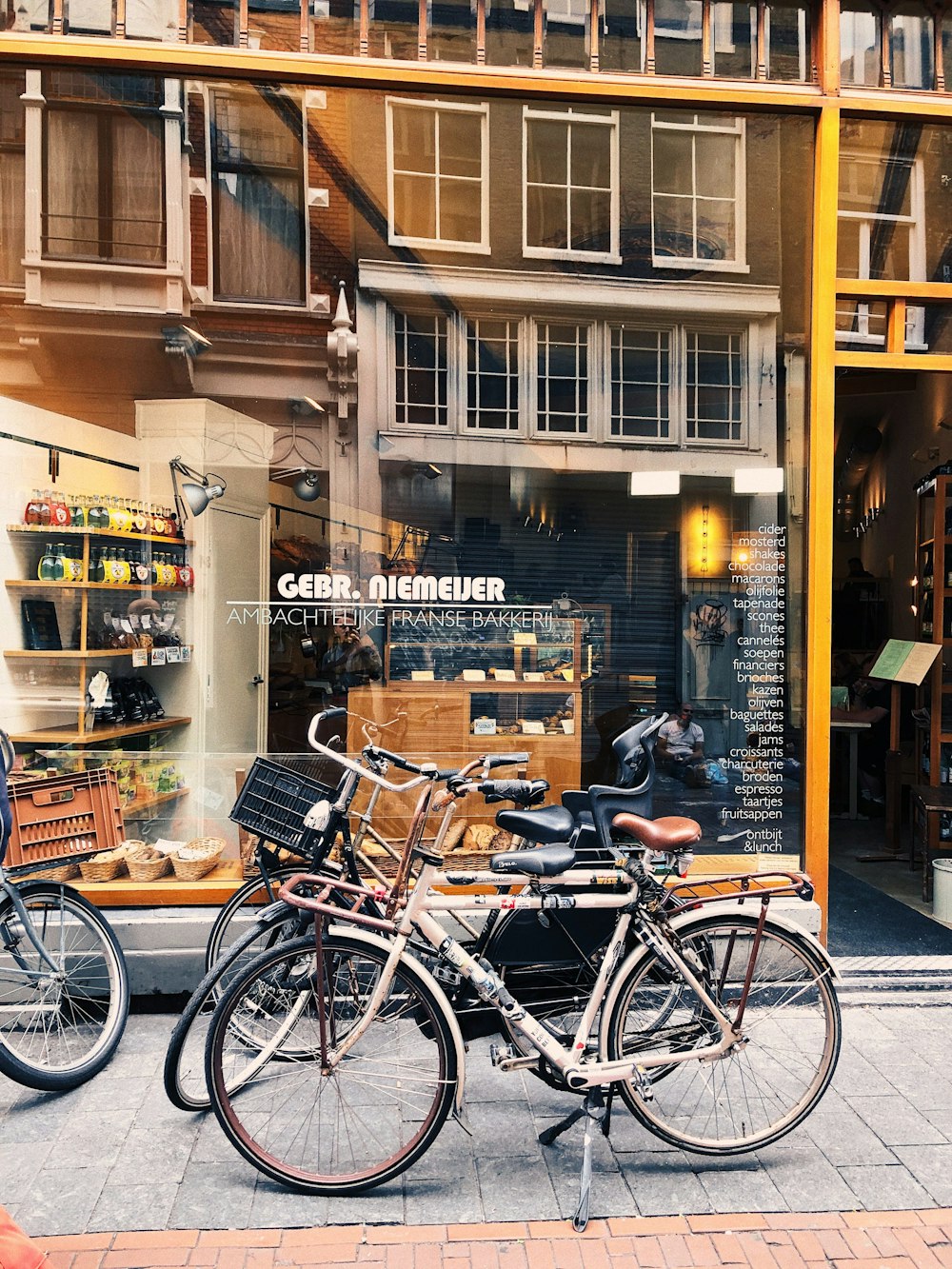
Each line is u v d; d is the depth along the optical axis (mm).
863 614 9312
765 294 4133
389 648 4262
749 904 2707
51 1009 3268
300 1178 2453
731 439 4172
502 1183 2527
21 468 4254
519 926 2693
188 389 4289
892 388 8641
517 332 4223
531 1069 2584
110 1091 2992
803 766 4074
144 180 4176
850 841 6496
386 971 2508
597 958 2721
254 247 4215
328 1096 2664
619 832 3002
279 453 4309
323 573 4285
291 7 3850
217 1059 2475
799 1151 2701
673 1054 2613
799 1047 2822
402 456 4266
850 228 4117
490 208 4164
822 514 4059
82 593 4320
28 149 4129
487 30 3922
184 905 3758
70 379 4266
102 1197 2438
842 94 4004
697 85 3957
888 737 7508
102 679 4340
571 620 4246
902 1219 2395
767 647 4148
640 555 4238
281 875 3576
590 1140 2426
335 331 4246
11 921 3191
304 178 4168
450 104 4082
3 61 3822
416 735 4223
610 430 4230
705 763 4133
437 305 4230
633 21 3955
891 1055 3297
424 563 4266
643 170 4125
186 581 4332
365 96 4051
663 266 4160
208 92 4070
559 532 4254
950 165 4133
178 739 4285
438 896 2588
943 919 4645
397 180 4160
